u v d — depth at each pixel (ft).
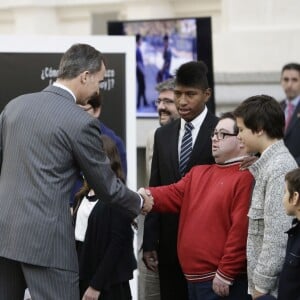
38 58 23.65
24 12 49.11
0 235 16.93
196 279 18.16
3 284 17.34
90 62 17.44
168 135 20.49
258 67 38.01
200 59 30.09
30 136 16.92
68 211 17.06
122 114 23.95
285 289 15.78
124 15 46.96
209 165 18.93
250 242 17.02
